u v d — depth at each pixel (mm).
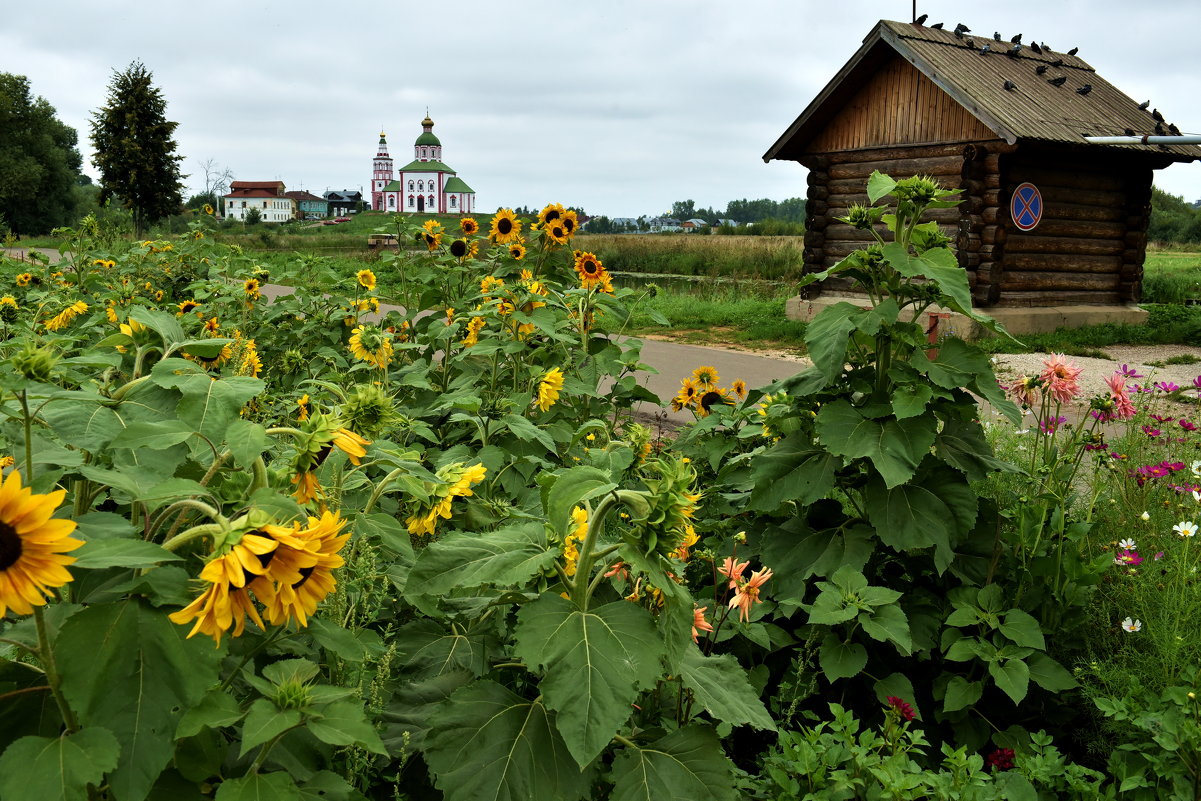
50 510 1295
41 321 5766
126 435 1664
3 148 71625
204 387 1774
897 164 15773
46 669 1444
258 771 1700
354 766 1939
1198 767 2498
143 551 1408
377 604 2244
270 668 1671
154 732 1430
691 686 2072
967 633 3383
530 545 2072
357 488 2570
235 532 1424
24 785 1316
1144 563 3596
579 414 5086
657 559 1896
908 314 5719
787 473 3268
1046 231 15289
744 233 51219
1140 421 5164
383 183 165250
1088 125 14562
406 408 4520
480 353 4594
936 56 14953
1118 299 16562
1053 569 3428
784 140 16969
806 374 3438
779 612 3240
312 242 48844
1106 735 3170
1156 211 100312
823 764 2453
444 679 2256
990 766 2891
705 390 5539
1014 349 13102
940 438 3383
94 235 8680
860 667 2967
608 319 7641
